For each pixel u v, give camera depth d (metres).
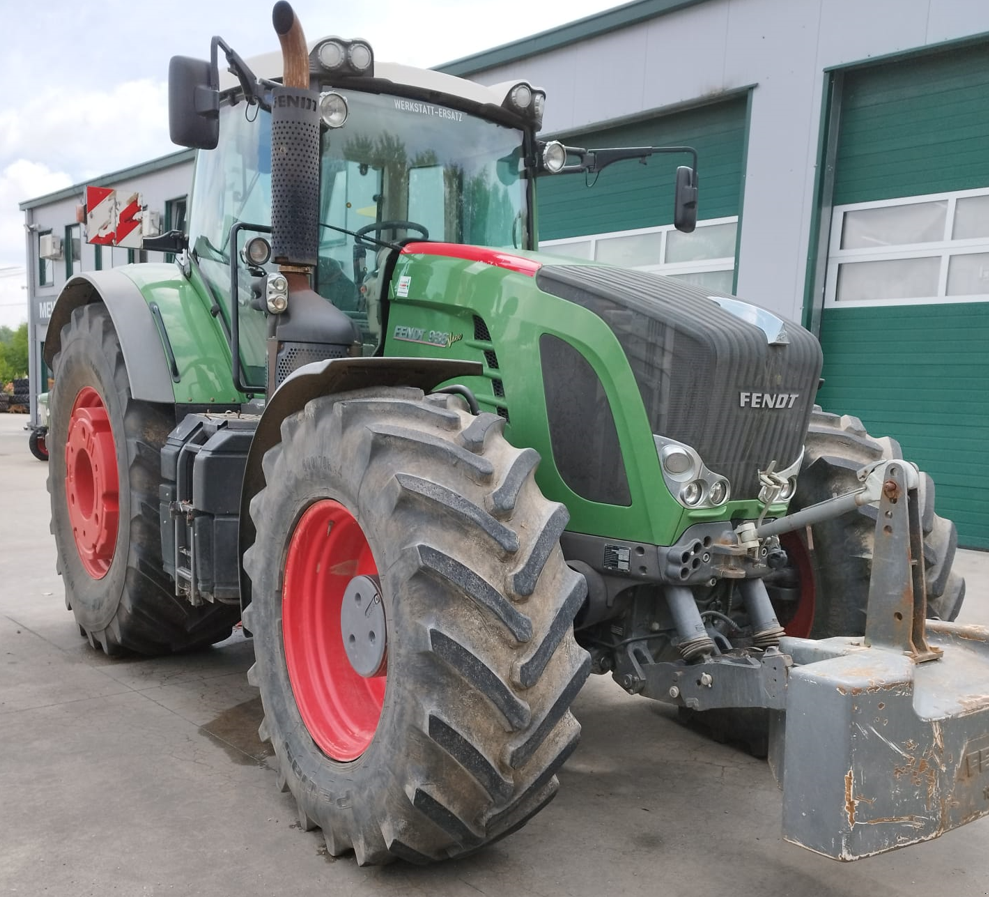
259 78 3.15
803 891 2.21
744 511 2.48
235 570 2.88
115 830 2.39
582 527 2.51
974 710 1.89
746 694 2.20
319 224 3.02
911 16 6.95
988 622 4.64
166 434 3.52
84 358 3.91
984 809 1.93
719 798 2.74
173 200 14.26
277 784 2.63
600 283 2.53
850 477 2.96
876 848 1.76
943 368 7.21
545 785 2.10
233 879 2.16
